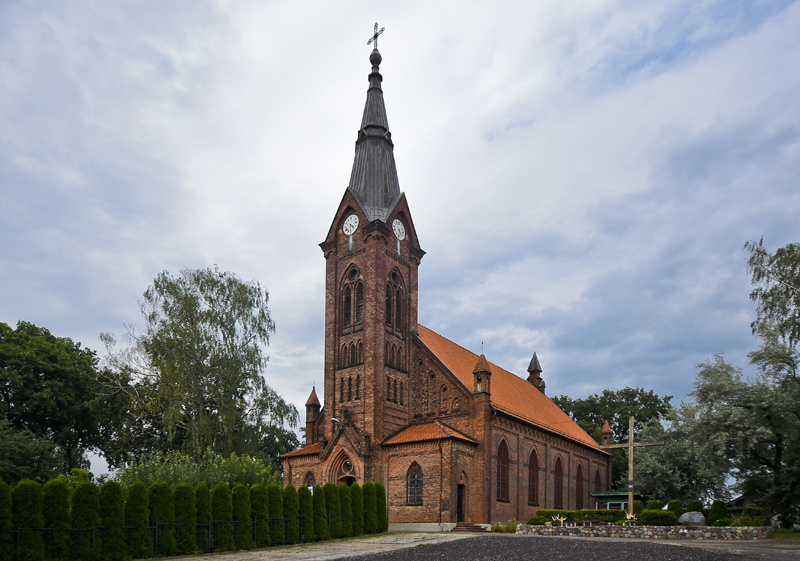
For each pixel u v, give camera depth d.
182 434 74.50
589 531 48.38
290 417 72.38
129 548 34.81
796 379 51.19
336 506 49.59
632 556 31.72
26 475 60.06
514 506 62.38
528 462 67.25
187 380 65.38
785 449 51.28
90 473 68.19
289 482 65.50
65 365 75.19
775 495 51.62
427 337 69.44
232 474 49.16
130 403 72.81
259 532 42.81
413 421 63.84
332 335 66.19
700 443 52.28
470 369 69.06
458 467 55.94
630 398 112.81
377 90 72.94
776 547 36.94
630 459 53.75
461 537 45.91
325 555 35.19
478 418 58.94
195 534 38.25
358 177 69.50
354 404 62.31
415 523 55.47
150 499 37.00
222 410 66.31
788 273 57.69
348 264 66.62
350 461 60.00
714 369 52.53
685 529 44.88
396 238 67.56
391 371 63.06
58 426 76.00
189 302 67.12
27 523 30.39
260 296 73.69
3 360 70.06
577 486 80.25
